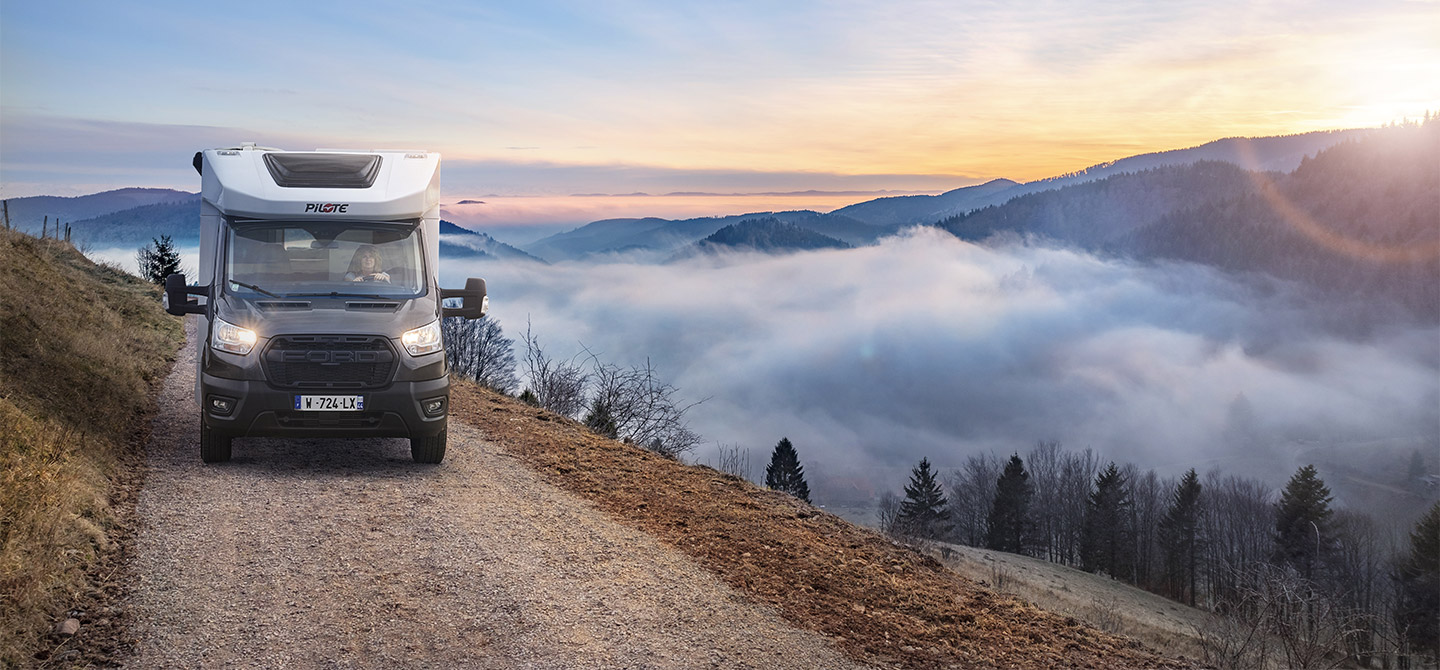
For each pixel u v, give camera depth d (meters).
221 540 6.65
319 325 8.52
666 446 15.26
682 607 6.21
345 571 6.27
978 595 7.48
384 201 9.43
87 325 14.25
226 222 9.11
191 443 9.69
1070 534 103.12
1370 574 79.25
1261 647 6.84
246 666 4.84
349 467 9.16
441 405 8.96
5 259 15.18
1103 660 6.30
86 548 5.97
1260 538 92.38
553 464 10.12
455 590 6.10
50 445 7.38
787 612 6.36
